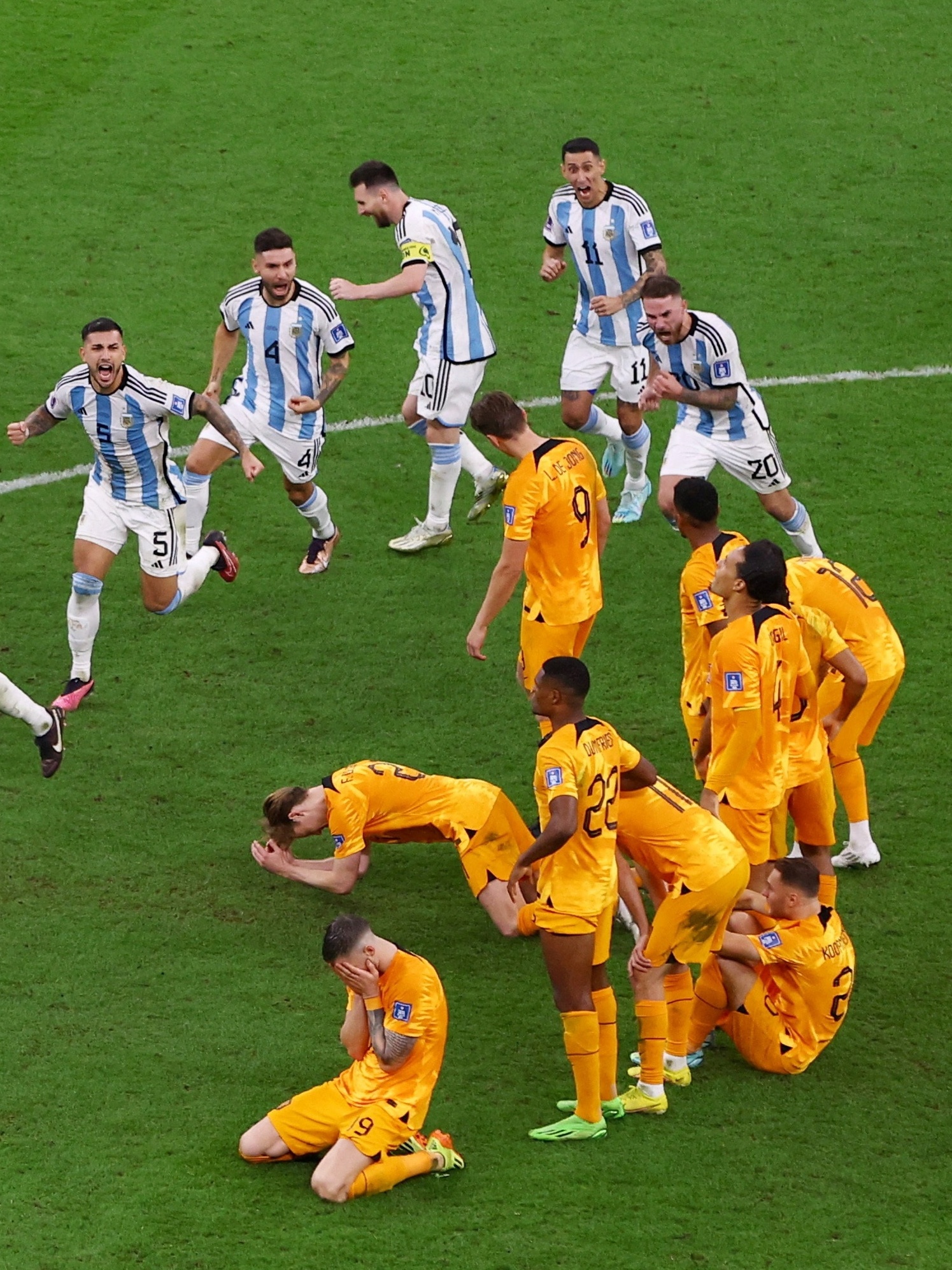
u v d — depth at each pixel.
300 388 36.56
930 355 46.88
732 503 41.25
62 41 63.50
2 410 44.44
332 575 38.75
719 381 34.78
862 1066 25.59
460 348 37.66
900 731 33.34
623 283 39.50
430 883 29.72
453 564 39.22
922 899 29.09
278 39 64.00
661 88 61.06
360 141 57.84
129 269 51.00
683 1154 23.78
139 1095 24.64
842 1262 21.81
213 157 56.94
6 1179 23.03
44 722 30.02
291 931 28.25
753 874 26.94
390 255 52.06
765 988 25.12
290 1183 23.20
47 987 26.73
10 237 52.53
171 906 28.70
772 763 26.36
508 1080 25.30
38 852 29.81
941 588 37.41
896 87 61.19
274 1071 25.19
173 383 45.66
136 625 36.78
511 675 35.34
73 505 41.12
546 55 63.09
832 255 51.75
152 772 32.09
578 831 23.48
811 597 28.81
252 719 33.72
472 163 56.59
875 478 41.53
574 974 23.52
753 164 56.69
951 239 52.47
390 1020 23.16
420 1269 21.61
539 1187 23.14
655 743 33.00
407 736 33.25
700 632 28.69
